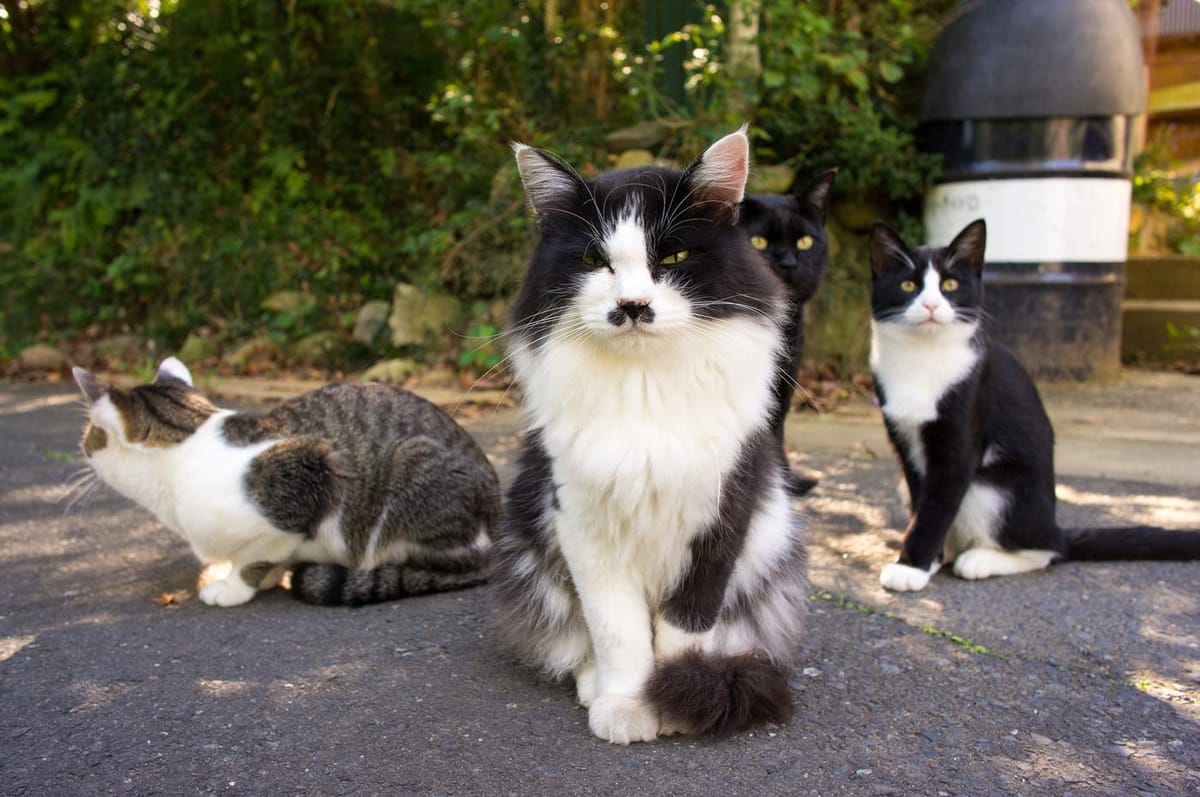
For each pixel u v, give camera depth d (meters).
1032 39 2.14
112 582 1.24
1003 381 1.27
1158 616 1.13
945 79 2.26
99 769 0.89
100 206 2.92
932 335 1.22
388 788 0.87
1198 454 1.70
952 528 1.29
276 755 0.90
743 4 2.23
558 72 2.64
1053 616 1.13
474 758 0.90
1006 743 0.92
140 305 2.92
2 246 3.05
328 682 1.01
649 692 0.92
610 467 0.90
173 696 0.99
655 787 0.87
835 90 2.33
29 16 3.32
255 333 2.70
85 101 3.09
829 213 2.43
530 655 1.03
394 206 2.88
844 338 2.32
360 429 1.19
